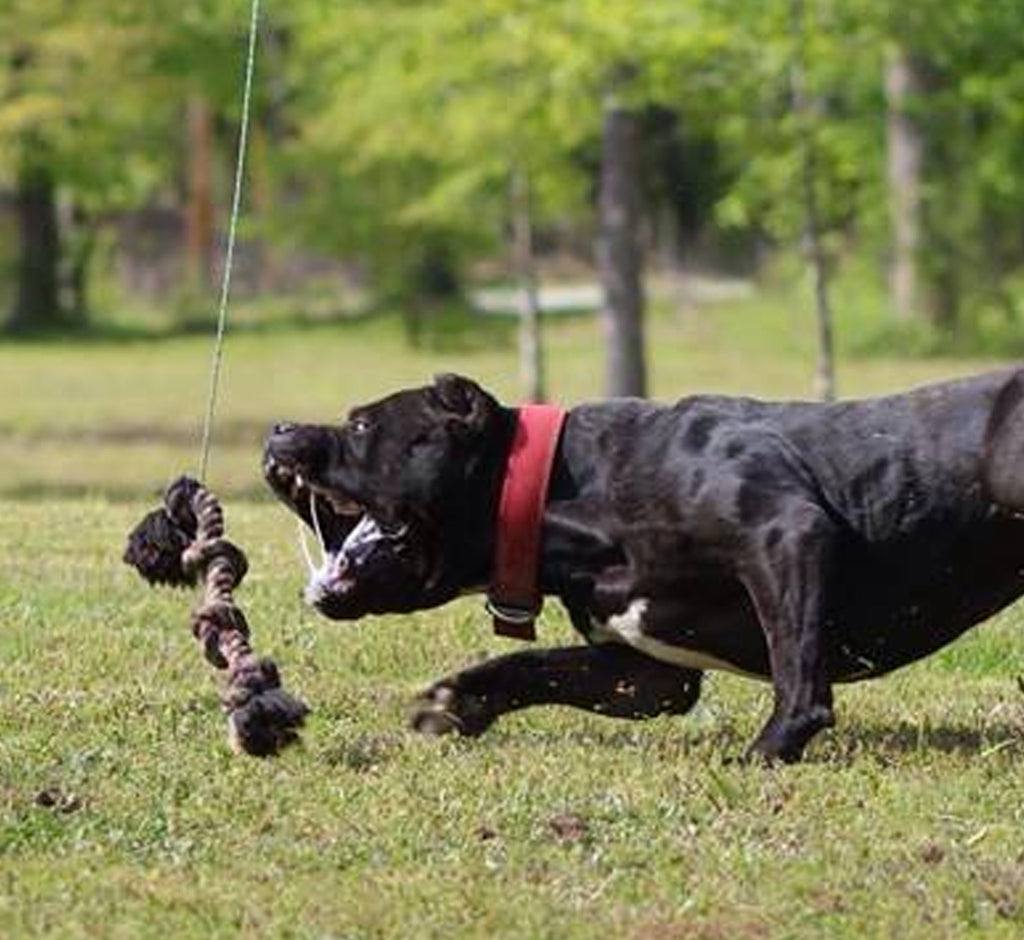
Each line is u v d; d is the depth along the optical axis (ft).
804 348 174.40
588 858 31.17
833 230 143.54
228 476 103.65
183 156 227.40
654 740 37.42
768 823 32.68
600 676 37.22
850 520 35.91
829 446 36.14
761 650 36.11
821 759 36.11
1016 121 108.88
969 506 36.01
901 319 171.01
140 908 29.09
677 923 28.89
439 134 122.31
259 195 172.35
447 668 43.32
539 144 117.50
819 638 35.14
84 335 205.87
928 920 29.30
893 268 174.19
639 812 33.09
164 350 192.34
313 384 158.30
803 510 35.27
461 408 35.83
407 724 37.76
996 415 35.99
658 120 148.36
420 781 34.40
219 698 38.86
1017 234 173.68
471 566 36.35
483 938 28.30
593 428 36.24
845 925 29.07
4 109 119.24
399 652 43.70
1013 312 167.43
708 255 241.14
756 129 104.88
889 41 101.45
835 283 179.11
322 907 29.12
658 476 35.68
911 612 36.47
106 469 108.47
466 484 35.99
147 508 65.36
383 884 30.01
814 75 105.70
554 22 102.73
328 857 31.04
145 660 43.06
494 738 37.52
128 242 248.73
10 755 35.50
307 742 36.37
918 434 36.19
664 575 35.76
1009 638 45.75
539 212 146.51
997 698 41.52
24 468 109.09
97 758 35.37
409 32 112.68
